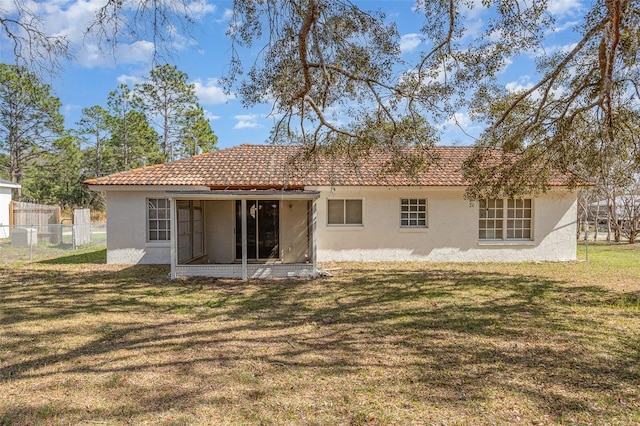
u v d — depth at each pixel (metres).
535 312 7.92
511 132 10.47
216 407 4.14
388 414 3.99
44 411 4.03
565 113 9.77
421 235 14.84
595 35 8.20
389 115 9.74
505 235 15.16
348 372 5.04
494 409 4.09
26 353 5.68
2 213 25.03
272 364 5.30
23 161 35.25
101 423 3.83
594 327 6.92
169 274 12.23
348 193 14.60
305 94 8.45
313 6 6.90
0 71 25.42
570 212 15.18
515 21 7.70
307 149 10.77
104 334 6.55
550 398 4.34
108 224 14.07
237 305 8.60
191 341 6.22
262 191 11.41
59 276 11.91
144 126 39.22
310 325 7.12
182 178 13.98
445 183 14.25
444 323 7.19
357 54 8.47
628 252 18.30
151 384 4.68
